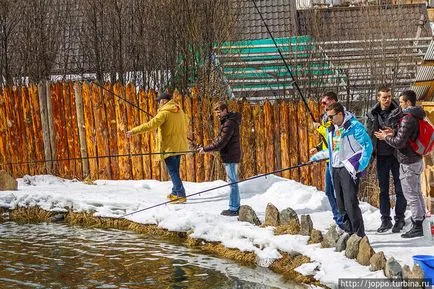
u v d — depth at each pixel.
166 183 16.69
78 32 22.72
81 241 13.26
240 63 19.52
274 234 12.02
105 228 14.23
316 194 14.53
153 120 14.24
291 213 12.25
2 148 18.11
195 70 19.84
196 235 12.77
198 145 15.95
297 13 25.28
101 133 17.42
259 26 25.12
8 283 10.87
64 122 17.72
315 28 20.48
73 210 15.02
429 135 11.09
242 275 11.05
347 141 10.84
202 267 11.51
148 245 12.87
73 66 23.50
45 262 11.95
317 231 11.50
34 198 15.43
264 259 11.42
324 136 12.15
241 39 20.69
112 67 21.59
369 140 10.78
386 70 19.69
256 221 12.79
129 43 21.30
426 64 13.21
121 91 17.25
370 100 18.44
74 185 16.89
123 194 15.59
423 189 12.68
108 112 17.36
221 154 13.43
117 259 12.04
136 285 10.72
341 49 20.33
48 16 22.62
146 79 21.17
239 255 11.90
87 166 17.64
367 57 19.73
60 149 17.81
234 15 20.19
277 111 16.22
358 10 22.84
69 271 11.43
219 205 14.38
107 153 17.45
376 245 11.07
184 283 10.77
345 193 10.91
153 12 20.84
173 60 20.31
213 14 19.50
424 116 11.09
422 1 26.08
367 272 9.91
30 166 17.94
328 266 10.28
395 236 11.55
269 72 19.91
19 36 21.98
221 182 16.22
